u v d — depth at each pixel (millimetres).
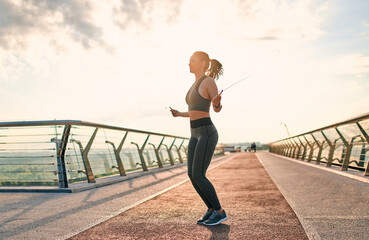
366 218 2627
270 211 3043
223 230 2393
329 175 6207
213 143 2615
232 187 4965
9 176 5562
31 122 5145
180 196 4191
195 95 2635
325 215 2785
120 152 7996
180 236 2264
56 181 5137
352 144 6371
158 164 10656
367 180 4758
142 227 2561
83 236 2330
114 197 4316
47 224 2775
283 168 8820
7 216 3182
